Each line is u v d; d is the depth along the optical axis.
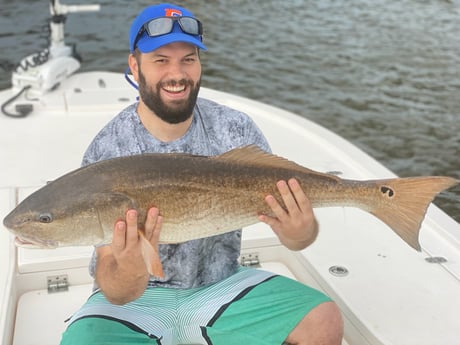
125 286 0.94
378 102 3.80
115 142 1.05
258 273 1.12
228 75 4.24
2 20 5.01
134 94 2.28
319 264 1.33
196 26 1.01
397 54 4.68
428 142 3.20
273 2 6.00
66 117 2.11
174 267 1.06
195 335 1.08
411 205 0.95
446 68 4.39
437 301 1.22
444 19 5.60
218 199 0.93
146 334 1.02
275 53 4.68
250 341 1.05
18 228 0.90
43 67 2.25
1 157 1.81
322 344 1.02
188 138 1.06
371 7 5.97
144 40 0.99
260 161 0.95
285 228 0.96
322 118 3.58
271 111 2.20
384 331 1.13
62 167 1.77
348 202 0.97
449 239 1.43
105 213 0.89
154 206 0.90
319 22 5.46
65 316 1.24
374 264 1.34
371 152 3.09
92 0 5.61
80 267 1.33
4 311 1.15
